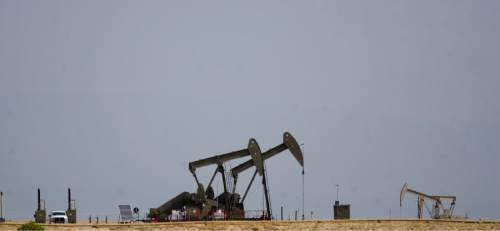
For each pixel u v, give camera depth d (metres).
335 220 126.38
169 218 126.88
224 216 127.00
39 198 128.00
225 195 127.94
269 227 123.62
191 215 126.38
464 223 129.00
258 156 128.25
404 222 127.94
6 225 118.56
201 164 127.88
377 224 127.19
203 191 126.94
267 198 128.62
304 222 125.06
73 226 118.56
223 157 128.50
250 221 123.62
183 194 128.12
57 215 126.94
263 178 128.75
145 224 120.50
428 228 127.94
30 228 116.44
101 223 123.12
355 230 126.12
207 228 122.00
